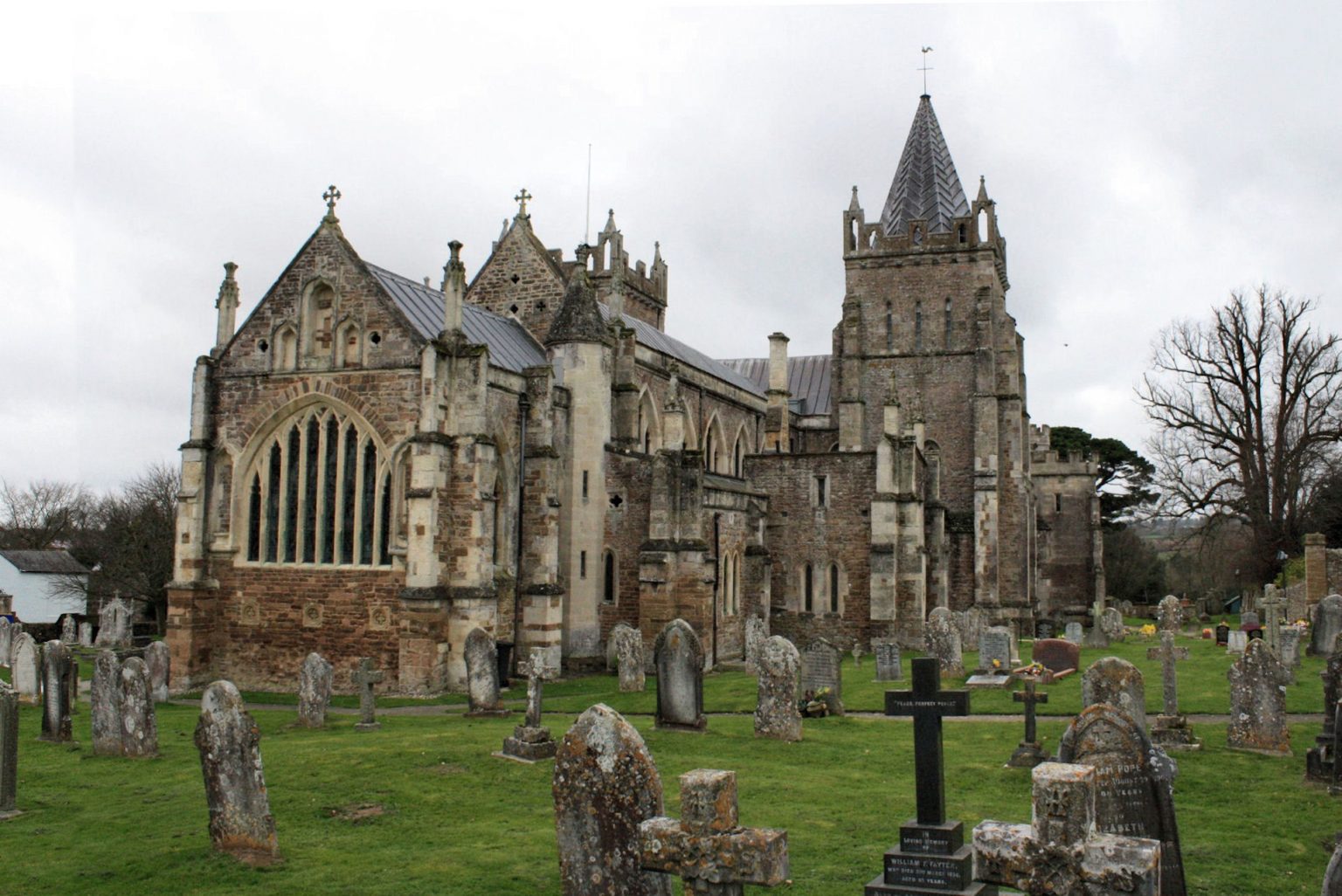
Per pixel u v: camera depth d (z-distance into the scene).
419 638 43.69
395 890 17.86
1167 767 16.72
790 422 89.69
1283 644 46.59
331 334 47.84
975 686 41.97
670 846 13.66
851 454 65.94
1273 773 26.61
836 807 23.11
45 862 19.91
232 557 48.66
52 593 102.62
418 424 45.47
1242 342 79.44
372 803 23.72
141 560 84.75
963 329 87.69
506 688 45.97
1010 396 86.06
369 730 33.78
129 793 25.47
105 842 21.19
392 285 50.81
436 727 34.03
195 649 47.66
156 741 30.25
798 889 17.48
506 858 19.52
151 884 18.50
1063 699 39.25
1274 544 77.75
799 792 24.45
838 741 31.12
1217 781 25.84
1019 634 83.25
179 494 48.69
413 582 44.09
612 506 56.34
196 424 49.09
